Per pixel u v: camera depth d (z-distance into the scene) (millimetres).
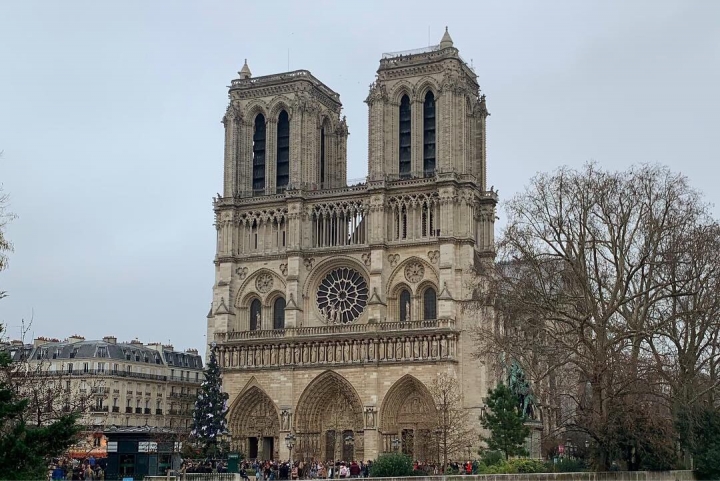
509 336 120125
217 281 182250
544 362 126625
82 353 192125
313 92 186000
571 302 107688
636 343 103188
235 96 188000
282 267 179000
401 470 113312
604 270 113625
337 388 169875
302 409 170375
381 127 174625
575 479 94750
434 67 174375
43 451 64062
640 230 109250
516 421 128750
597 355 97438
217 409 150250
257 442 174375
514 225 112875
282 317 179375
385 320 168750
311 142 182250
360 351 167375
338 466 151000
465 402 160250
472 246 168250
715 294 107000
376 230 171375
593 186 108438
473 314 162500
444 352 161375
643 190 109125
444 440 141375
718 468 99000
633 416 95938
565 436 139125
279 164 185875
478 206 176875
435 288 167875
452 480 100500
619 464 101875
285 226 180500
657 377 102812
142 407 198750
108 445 117062
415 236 170500
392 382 164125
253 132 188000
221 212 183875
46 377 121500
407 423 164125
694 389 109625
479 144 182000
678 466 103562
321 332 171125
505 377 156250
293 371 171750
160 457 121000
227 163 185250
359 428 167250
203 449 146750
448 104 171375
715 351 118438
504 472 111312
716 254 107938
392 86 177500
